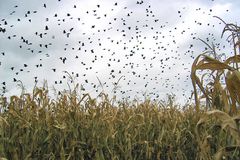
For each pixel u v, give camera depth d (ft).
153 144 24.16
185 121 24.47
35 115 21.30
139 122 24.82
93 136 21.08
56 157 20.63
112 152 21.25
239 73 7.22
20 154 19.35
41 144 20.49
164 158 24.02
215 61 7.77
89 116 22.24
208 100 8.54
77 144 20.95
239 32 8.04
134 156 23.40
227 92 8.29
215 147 15.31
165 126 24.64
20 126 19.79
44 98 21.56
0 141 18.21
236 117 7.44
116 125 23.32
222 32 8.25
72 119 21.47
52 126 21.15
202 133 15.29
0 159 15.21
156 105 26.68
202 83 9.25
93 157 21.25
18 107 20.86
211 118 15.39
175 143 23.76
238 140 7.35
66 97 22.52
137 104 27.43
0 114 20.06
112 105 23.85
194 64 8.07
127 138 22.20
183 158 23.29
